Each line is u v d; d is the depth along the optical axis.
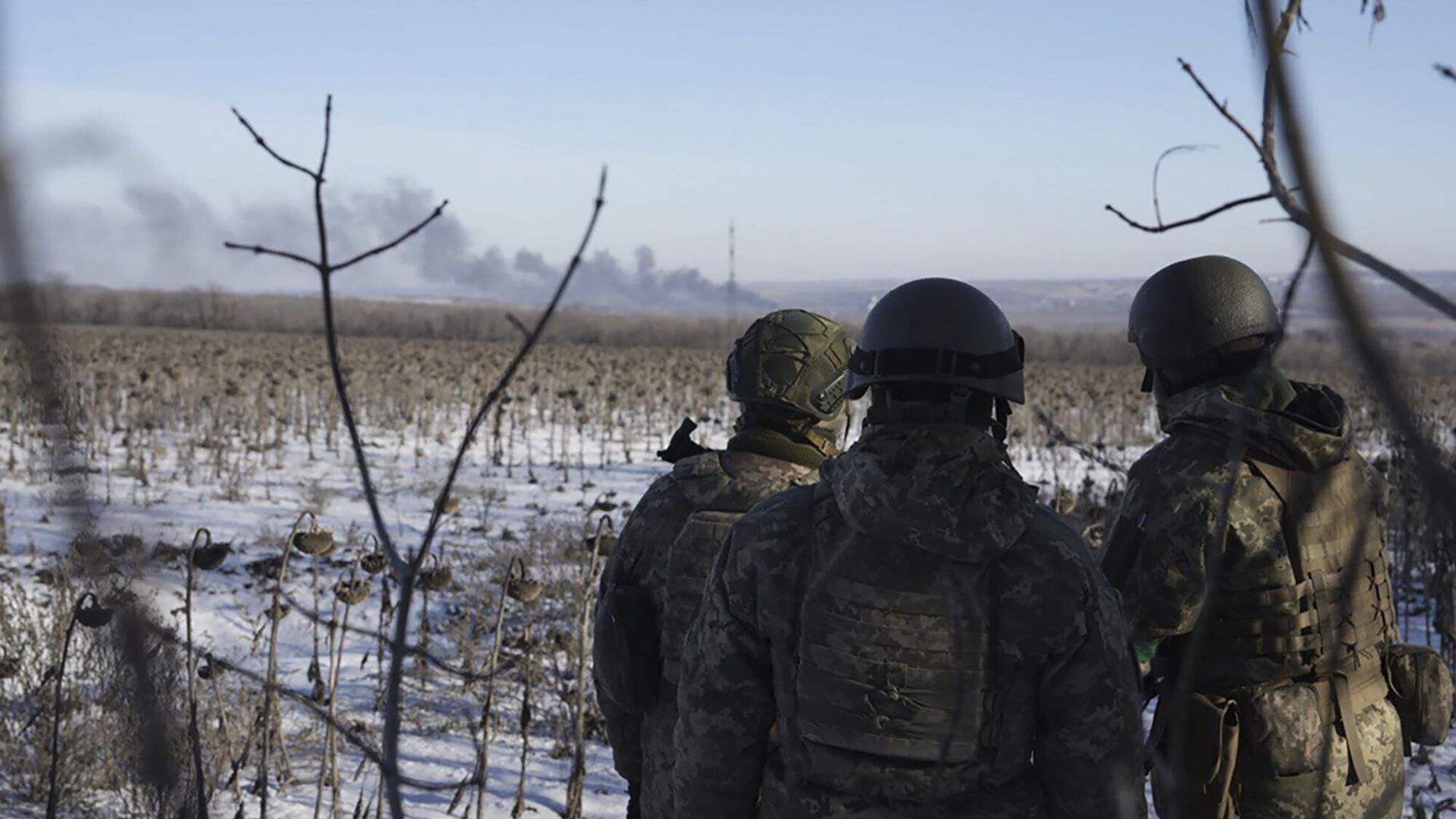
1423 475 0.40
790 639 1.76
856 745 1.69
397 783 0.69
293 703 5.43
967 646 1.65
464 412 21.78
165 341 32.88
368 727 5.28
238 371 23.44
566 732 5.58
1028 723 1.69
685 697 1.91
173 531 8.85
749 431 2.40
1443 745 5.23
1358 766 2.32
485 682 5.55
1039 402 23.56
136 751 0.58
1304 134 0.41
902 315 1.78
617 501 13.16
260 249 0.62
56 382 0.43
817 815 1.73
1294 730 2.29
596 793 4.90
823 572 1.74
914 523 1.64
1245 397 0.71
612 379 25.16
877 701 1.67
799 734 1.75
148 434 15.90
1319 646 2.31
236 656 5.97
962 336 1.75
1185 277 2.46
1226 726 2.29
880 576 1.68
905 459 1.68
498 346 39.59
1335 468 2.37
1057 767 1.70
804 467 2.37
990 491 1.67
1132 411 21.92
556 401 21.47
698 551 2.26
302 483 13.34
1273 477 2.32
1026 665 1.66
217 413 17.00
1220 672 2.36
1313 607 2.30
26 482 11.39
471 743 5.33
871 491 1.68
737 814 1.90
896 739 1.67
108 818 3.09
